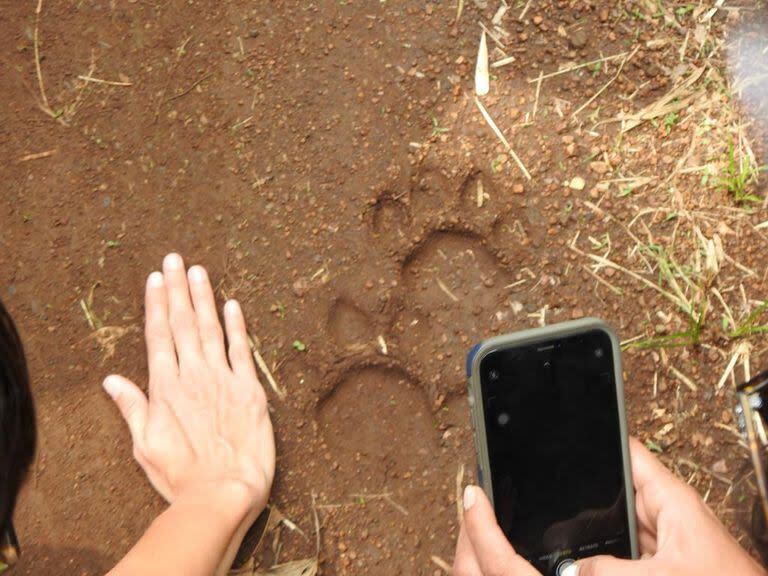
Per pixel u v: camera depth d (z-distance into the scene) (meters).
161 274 0.73
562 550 0.60
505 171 0.74
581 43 0.75
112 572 0.63
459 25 0.75
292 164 0.74
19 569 0.71
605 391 0.59
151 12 0.75
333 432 0.73
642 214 0.74
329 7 0.75
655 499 0.60
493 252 0.73
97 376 0.73
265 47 0.75
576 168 0.74
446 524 0.72
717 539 0.58
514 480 0.59
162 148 0.74
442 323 0.73
